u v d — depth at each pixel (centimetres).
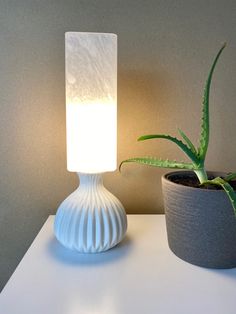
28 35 66
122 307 41
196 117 71
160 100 70
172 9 67
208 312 40
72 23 66
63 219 55
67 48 52
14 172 71
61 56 67
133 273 49
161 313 40
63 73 68
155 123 71
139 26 67
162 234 63
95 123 53
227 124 72
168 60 68
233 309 41
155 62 68
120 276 48
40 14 66
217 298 43
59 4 66
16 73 67
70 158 55
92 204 55
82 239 54
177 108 70
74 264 52
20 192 72
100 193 57
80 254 55
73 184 72
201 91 70
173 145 72
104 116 53
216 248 49
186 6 67
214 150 73
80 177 58
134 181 74
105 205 56
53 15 66
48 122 70
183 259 53
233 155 73
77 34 51
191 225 50
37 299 43
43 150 71
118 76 69
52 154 71
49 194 73
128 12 66
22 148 71
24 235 74
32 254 55
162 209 75
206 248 50
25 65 67
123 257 54
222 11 67
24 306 41
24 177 72
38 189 72
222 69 69
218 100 70
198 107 70
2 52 66
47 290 45
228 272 50
